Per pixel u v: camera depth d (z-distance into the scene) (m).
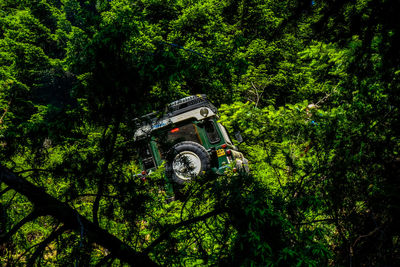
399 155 2.32
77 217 1.96
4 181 1.75
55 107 2.24
